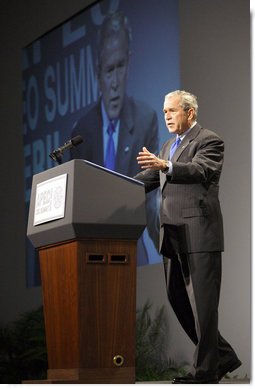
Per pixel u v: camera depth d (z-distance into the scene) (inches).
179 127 198.2
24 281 420.5
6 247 444.5
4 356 386.0
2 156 456.8
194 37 317.1
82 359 159.5
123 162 346.6
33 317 386.9
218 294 192.2
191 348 299.0
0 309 444.5
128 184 165.8
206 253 189.6
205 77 311.9
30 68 431.2
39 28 423.8
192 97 199.8
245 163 291.4
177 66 323.0
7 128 453.4
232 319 289.7
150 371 306.3
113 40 361.7
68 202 161.8
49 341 173.0
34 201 179.8
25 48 437.7
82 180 161.6
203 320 187.8
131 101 345.7
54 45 410.0
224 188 301.3
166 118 200.2
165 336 313.3
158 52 332.5
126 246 165.8
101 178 163.5
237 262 291.3
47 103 414.3
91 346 160.4
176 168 178.2
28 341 377.7
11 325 424.5
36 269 408.2
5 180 452.4
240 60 297.9
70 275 163.2
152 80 334.0
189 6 319.9
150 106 332.8
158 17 334.0
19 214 432.5
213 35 309.7
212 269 190.5
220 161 190.9
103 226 161.8
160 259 315.6
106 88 363.9
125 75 351.3
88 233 161.2
